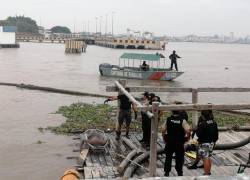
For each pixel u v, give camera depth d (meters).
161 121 19.80
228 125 19.70
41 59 75.75
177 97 31.08
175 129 10.61
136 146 14.94
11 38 111.69
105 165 13.14
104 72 45.62
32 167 13.77
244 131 17.59
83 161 13.49
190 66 72.38
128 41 151.00
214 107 10.78
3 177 12.81
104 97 30.41
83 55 95.00
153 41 151.62
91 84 38.69
